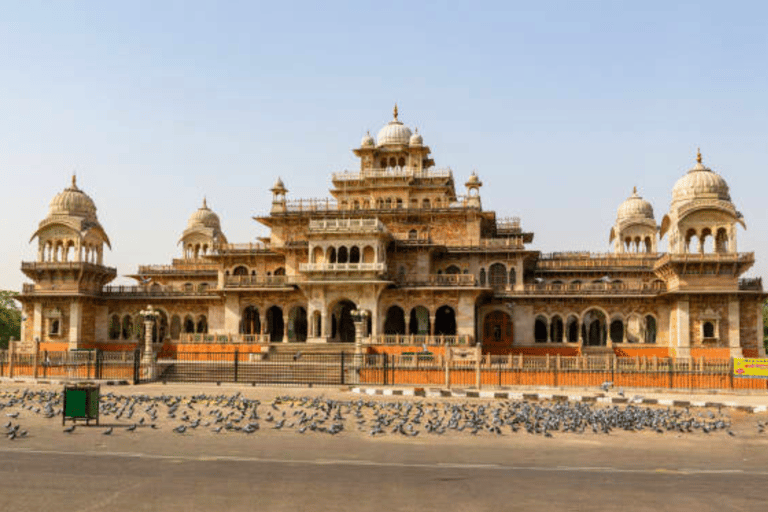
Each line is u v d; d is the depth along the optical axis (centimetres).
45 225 7288
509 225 8094
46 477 1630
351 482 1612
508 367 4688
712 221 6338
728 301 6303
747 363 4412
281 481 1614
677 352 6350
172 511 1338
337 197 7794
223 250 7562
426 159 8275
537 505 1409
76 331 7219
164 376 4969
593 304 6988
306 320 7638
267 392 4097
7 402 3253
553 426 2581
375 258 6581
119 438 2247
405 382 4772
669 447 2233
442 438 2367
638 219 8675
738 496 1507
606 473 1762
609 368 4588
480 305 7156
